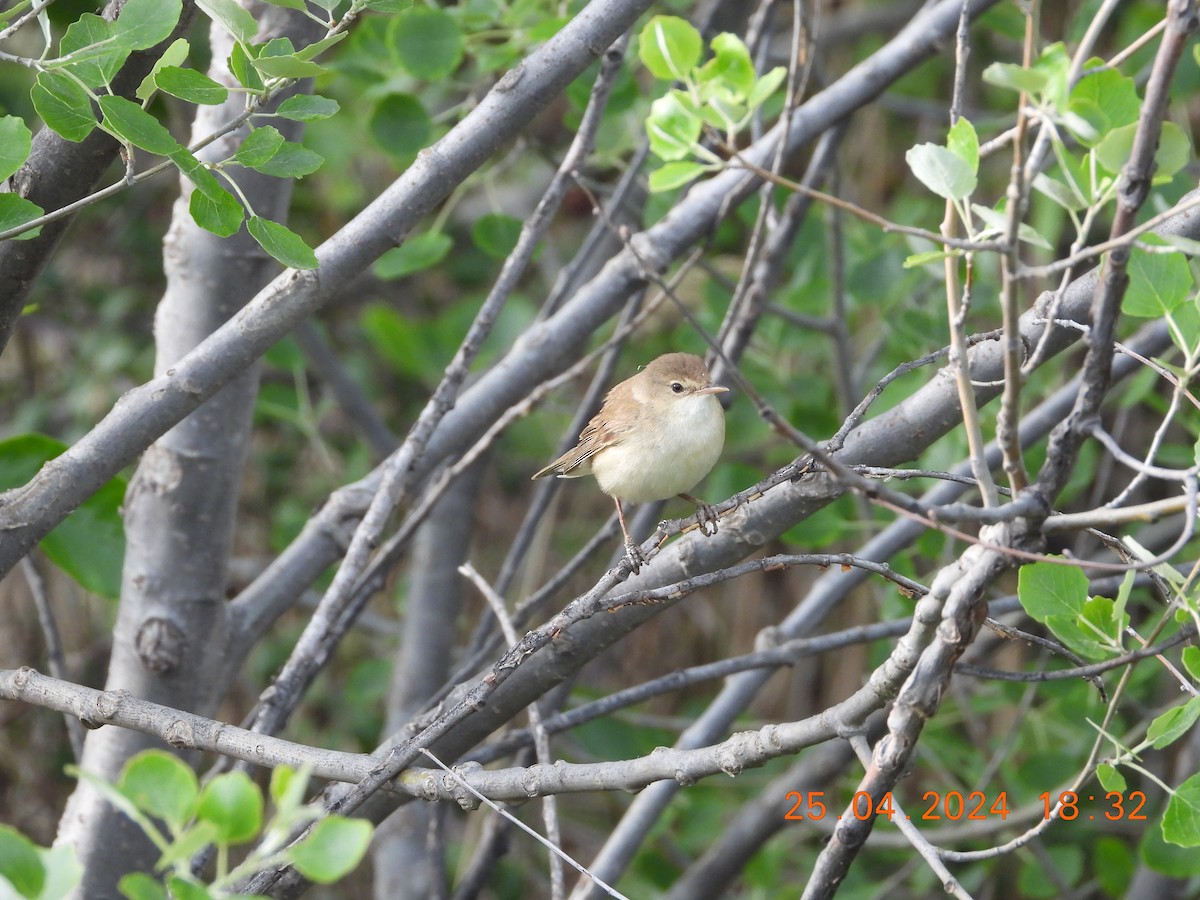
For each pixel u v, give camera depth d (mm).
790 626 11172
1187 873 10547
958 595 5465
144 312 19297
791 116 8859
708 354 11180
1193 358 5598
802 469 7121
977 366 7066
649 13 12484
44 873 4438
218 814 4277
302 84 9141
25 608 17531
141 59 7121
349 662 18938
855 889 13977
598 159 12438
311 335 14781
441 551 14297
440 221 11938
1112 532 12953
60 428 18906
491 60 11055
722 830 14391
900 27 18656
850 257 14203
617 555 13211
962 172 5141
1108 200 5312
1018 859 15453
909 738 5738
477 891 10414
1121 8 15828
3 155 6508
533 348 10336
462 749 8273
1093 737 12625
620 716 14211
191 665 9336
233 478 9305
